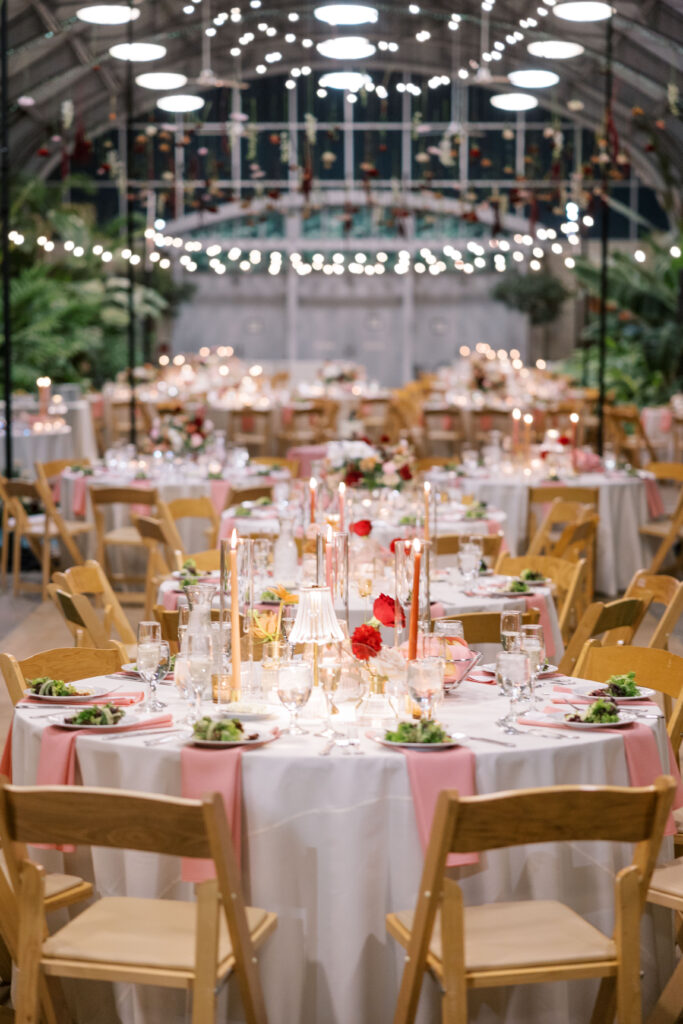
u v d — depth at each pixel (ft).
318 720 9.60
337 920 8.59
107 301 62.54
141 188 57.57
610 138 31.55
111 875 9.21
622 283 56.49
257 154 63.98
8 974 10.18
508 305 69.56
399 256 68.95
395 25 45.27
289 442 46.91
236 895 7.51
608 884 9.20
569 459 28.58
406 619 10.91
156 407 47.70
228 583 10.89
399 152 64.39
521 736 9.18
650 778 9.30
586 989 9.07
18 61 40.11
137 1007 8.96
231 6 40.91
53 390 49.14
